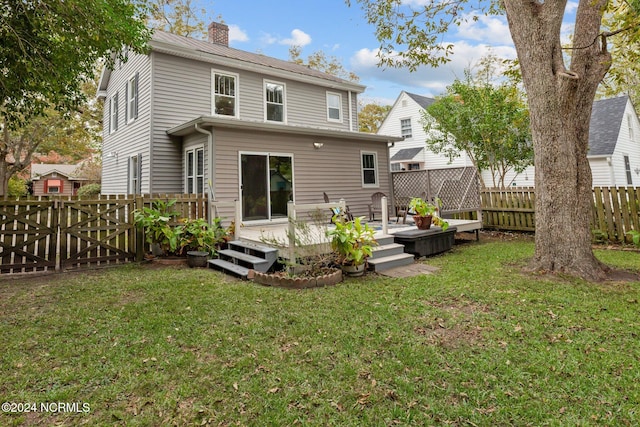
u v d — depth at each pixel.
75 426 2.07
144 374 2.62
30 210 6.02
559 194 5.18
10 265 5.82
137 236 7.01
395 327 3.41
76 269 6.26
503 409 2.14
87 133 21.30
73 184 28.95
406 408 2.19
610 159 14.55
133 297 4.51
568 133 5.14
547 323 3.40
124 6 6.07
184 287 4.97
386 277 5.44
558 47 5.24
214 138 8.38
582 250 5.08
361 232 5.49
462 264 6.13
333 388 2.41
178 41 11.09
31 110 6.94
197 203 7.86
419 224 7.30
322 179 10.53
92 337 3.26
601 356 2.73
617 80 7.55
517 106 11.62
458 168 9.80
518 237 9.29
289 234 5.49
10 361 2.80
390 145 12.46
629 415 2.05
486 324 3.42
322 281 4.99
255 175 9.10
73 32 5.63
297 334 3.29
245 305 4.14
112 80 13.42
